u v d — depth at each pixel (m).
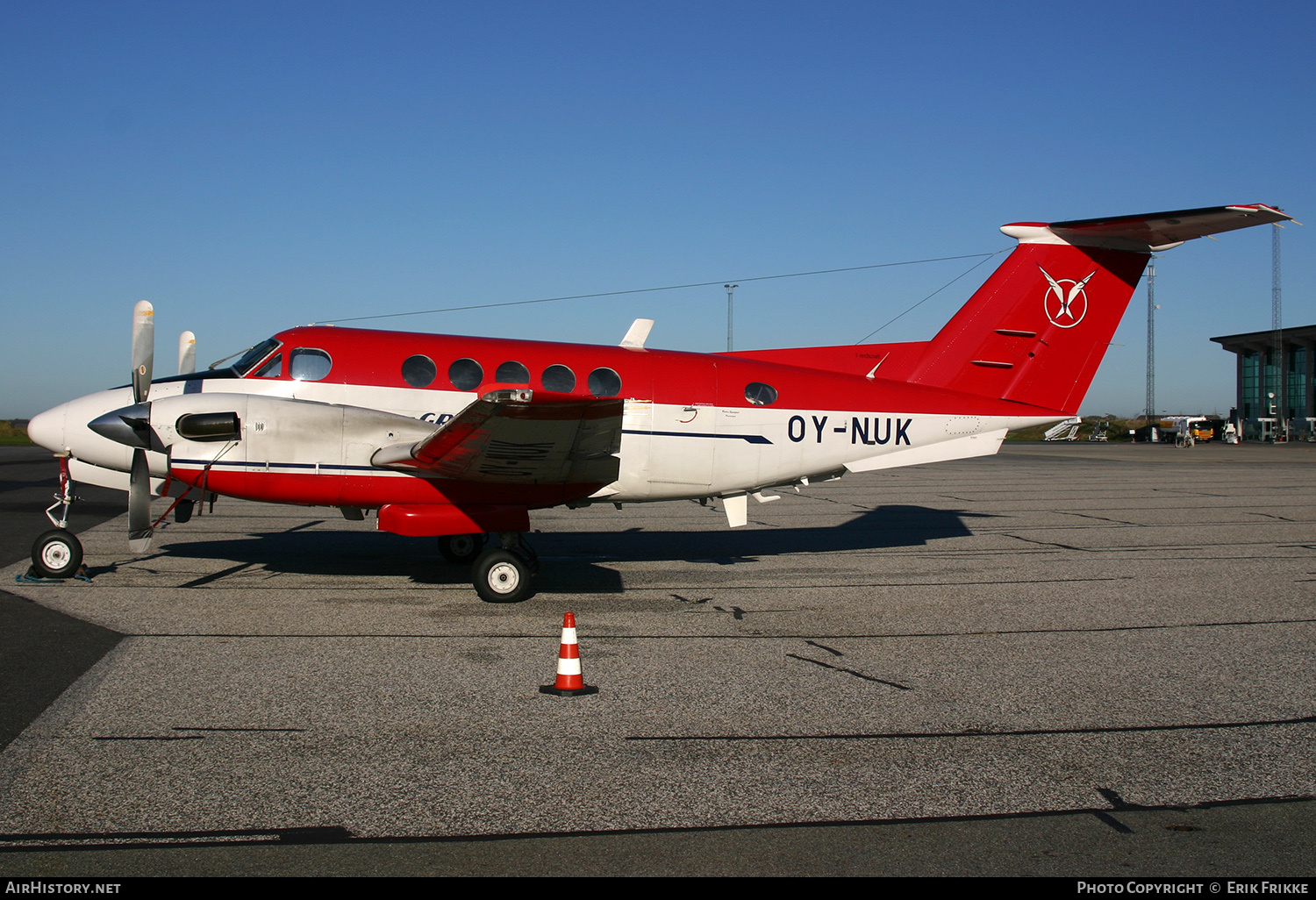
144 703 5.43
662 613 8.20
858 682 6.11
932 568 10.80
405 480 8.95
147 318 9.12
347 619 7.75
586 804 4.15
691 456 10.03
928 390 10.82
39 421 9.21
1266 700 5.78
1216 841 3.85
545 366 9.70
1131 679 6.22
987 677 6.24
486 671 6.24
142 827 3.84
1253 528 14.75
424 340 9.67
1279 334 71.62
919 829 3.94
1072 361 11.02
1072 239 10.84
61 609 7.88
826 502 19.34
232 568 10.20
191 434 8.65
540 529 14.33
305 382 9.33
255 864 3.55
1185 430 57.75
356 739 4.92
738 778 4.46
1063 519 16.00
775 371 10.45
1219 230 10.13
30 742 4.77
